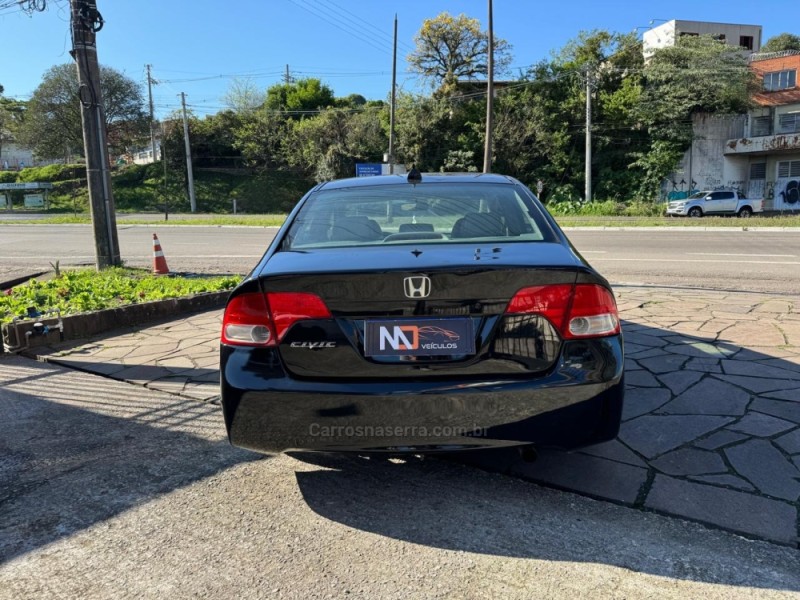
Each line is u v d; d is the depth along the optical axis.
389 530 2.54
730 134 43.59
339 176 51.19
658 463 3.02
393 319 2.40
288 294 2.45
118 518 2.68
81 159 67.25
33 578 2.26
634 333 5.39
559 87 47.84
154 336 5.93
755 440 3.22
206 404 4.05
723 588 2.12
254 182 56.03
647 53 47.06
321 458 3.23
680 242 15.45
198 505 2.77
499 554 2.35
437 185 3.53
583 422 2.42
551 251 2.64
